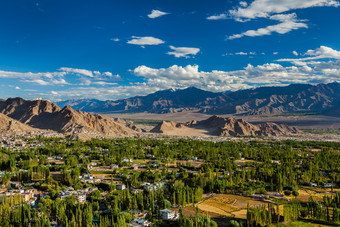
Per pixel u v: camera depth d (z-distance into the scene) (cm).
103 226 19550
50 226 19538
